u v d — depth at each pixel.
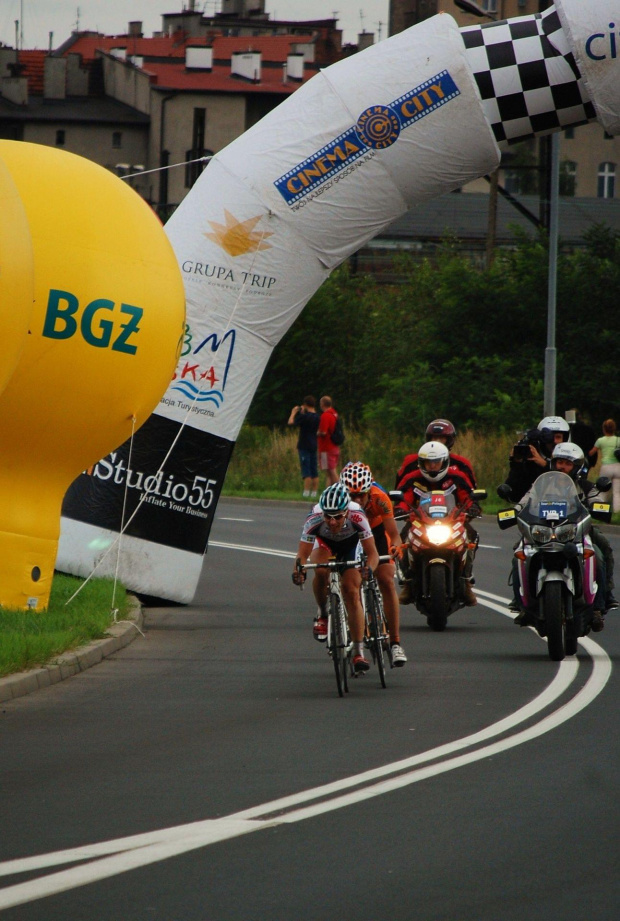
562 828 21.89
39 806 23.30
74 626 42.94
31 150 44.53
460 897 18.33
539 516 41.41
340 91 54.81
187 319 54.56
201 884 18.84
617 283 145.62
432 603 47.97
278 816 22.59
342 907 17.88
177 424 54.53
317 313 166.00
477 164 55.91
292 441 128.38
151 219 46.34
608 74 54.28
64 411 43.78
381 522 38.72
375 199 55.47
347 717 32.03
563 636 41.47
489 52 54.66
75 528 54.00
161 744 28.83
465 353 147.62
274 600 57.66
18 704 33.84
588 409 142.12
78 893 18.41
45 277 42.38
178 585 54.75
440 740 29.12
